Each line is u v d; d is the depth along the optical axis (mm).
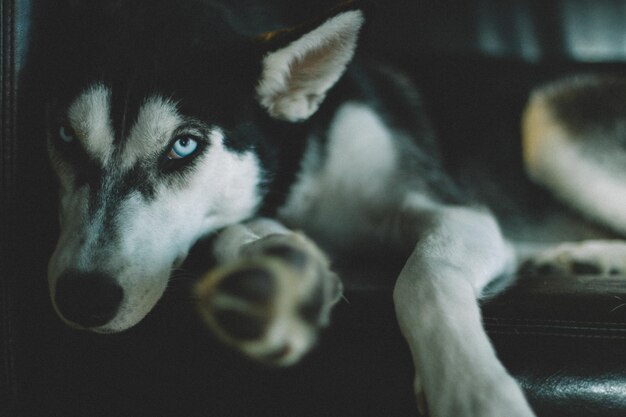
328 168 554
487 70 728
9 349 442
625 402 385
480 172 673
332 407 398
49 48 471
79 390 427
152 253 424
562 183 705
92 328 396
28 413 449
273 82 494
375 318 406
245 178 496
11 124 445
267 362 397
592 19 758
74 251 402
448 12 758
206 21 490
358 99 586
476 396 329
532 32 763
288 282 368
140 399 418
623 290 433
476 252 455
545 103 718
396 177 573
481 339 360
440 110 682
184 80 454
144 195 440
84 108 438
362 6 476
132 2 479
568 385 385
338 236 587
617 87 720
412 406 389
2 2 442
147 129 442
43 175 469
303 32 477
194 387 411
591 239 712
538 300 417
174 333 415
